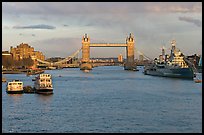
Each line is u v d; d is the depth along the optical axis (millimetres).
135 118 94312
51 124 87188
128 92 163125
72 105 118375
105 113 102250
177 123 87750
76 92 162625
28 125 86312
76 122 89625
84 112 104062
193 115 98188
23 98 136000
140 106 115375
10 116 97250
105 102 126312
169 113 101625
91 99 135250
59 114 100625
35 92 154125
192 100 130250
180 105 117062
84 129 82125
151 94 153125
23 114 100375
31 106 115562
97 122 89438
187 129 81562
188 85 199125
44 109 109500
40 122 89562
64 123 88625
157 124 86875
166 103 122312
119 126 85000
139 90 173250
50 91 151500
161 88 183250
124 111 105500
